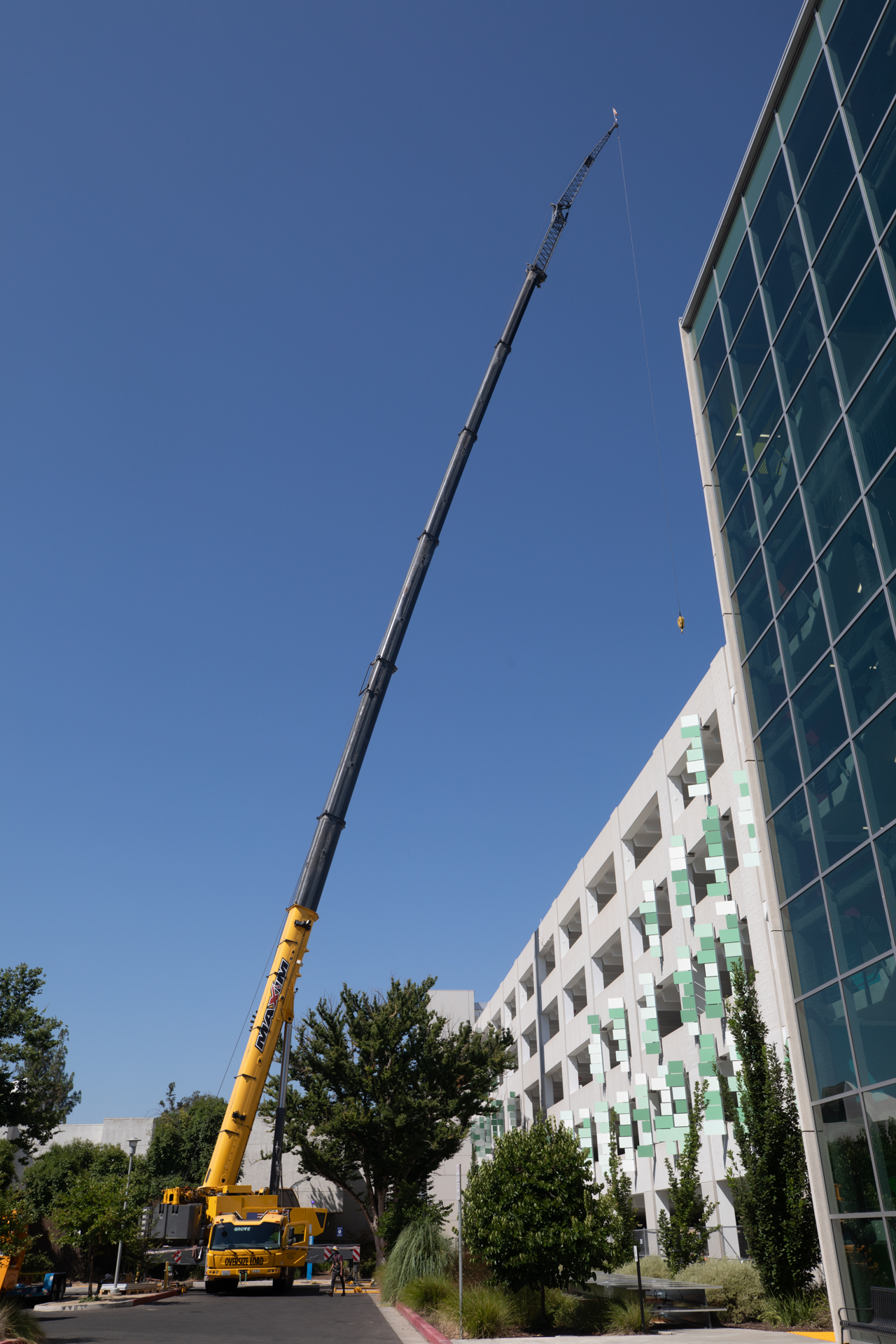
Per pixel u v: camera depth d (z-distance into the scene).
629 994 44.00
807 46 18.39
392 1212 44.47
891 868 14.45
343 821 35.53
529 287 45.84
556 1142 21.53
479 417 42.59
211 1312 26.77
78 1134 66.88
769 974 29.45
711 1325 20.41
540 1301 20.66
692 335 23.97
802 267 18.34
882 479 15.16
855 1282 15.20
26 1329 17.38
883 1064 14.48
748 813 31.16
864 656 15.57
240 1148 33.12
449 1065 49.03
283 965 33.75
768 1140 20.73
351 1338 19.47
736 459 21.17
